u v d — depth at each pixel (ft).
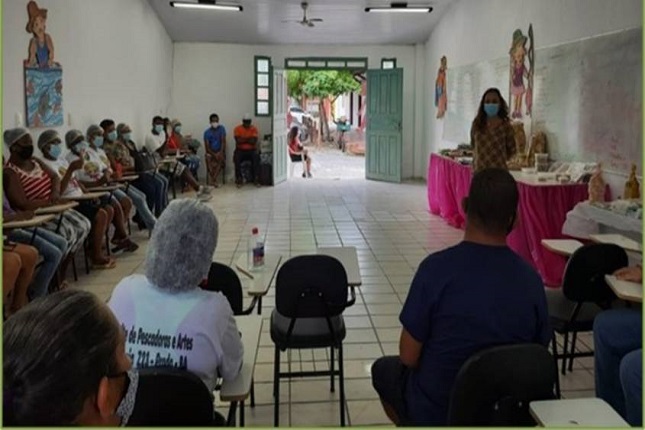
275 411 8.58
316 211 26.09
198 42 35.91
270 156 34.50
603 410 4.98
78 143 17.44
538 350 5.18
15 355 2.62
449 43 30.25
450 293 5.52
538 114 18.84
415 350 5.81
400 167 35.50
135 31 27.04
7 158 14.40
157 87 31.81
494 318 5.46
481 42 24.82
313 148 62.23
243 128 34.68
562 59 17.08
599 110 14.94
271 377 10.14
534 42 19.16
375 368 7.02
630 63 13.48
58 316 2.76
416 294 5.69
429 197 26.04
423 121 37.09
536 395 5.24
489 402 5.15
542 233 14.74
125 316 5.37
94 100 21.35
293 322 8.48
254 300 8.93
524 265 5.66
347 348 11.31
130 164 21.56
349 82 61.72
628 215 11.75
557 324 9.04
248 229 22.31
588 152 15.55
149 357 5.27
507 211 5.56
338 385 9.78
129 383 3.23
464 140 27.50
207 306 5.41
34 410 2.59
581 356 9.89
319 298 8.41
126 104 25.61
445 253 5.70
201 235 5.42
